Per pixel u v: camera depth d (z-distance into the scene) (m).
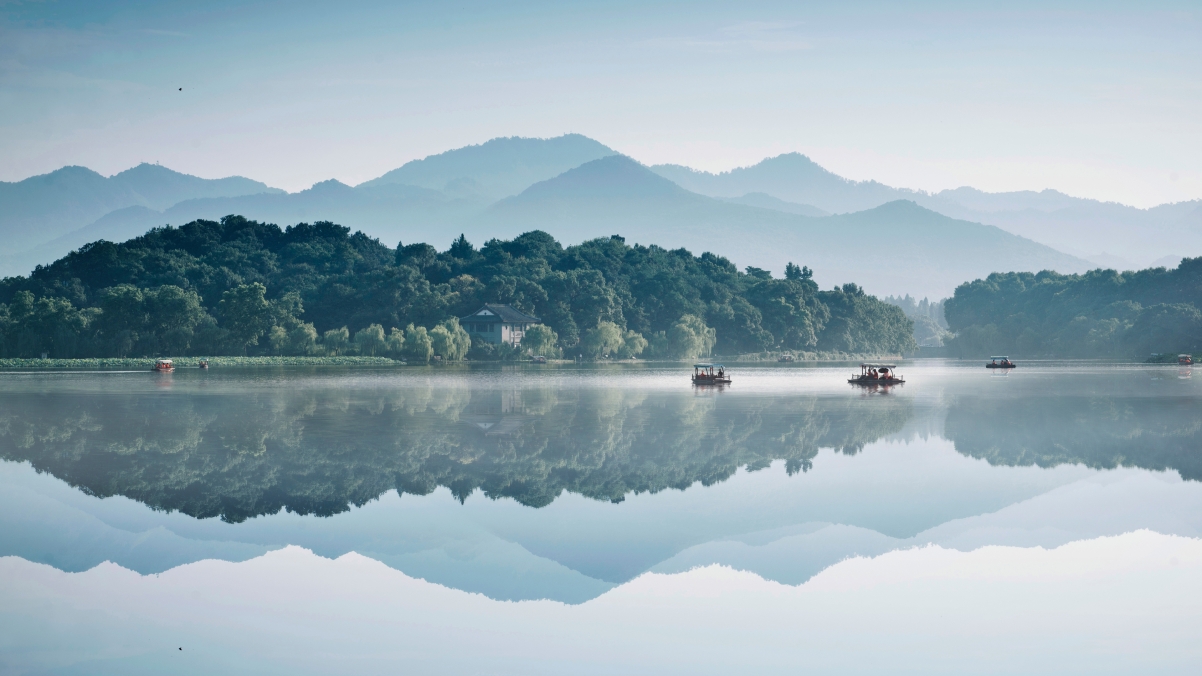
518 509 43.38
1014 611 30.66
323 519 41.31
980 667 26.30
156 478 49.88
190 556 35.91
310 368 171.25
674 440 65.62
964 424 76.25
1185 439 67.06
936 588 32.97
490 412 83.94
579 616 30.08
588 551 36.81
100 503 44.06
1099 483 50.38
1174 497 46.88
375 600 31.36
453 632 28.67
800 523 41.22
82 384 117.44
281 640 27.84
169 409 84.12
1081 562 35.94
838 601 31.61
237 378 134.38
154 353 189.00
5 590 32.03
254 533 39.03
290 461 55.34
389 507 43.59
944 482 50.47
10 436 64.94
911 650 27.52
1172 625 29.33
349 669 25.89
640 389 117.44
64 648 27.17
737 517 42.22
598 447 62.03
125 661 26.34
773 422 77.31
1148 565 35.50
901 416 83.00
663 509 43.72
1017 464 56.25
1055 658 26.86
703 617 30.11
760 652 27.14
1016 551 37.34
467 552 36.53
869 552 37.16
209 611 30.27
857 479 51.31
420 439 64.88
